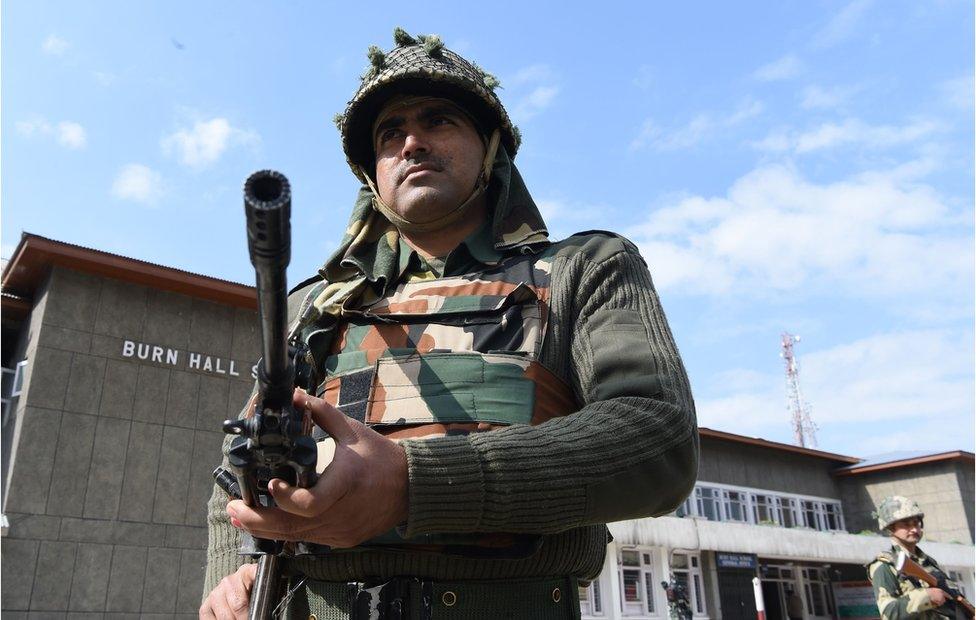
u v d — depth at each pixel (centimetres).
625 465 112
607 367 130
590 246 153
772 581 2561
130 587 1208
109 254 1322
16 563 1119
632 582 1964
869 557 2438
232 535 165
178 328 1396
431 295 153
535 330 142
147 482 1276
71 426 1236
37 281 1366
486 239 167
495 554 122
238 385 1424
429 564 125
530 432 111
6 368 1378
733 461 2667
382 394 141
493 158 179
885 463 2895
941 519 2789
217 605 148
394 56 179
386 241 172
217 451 1362
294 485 90
